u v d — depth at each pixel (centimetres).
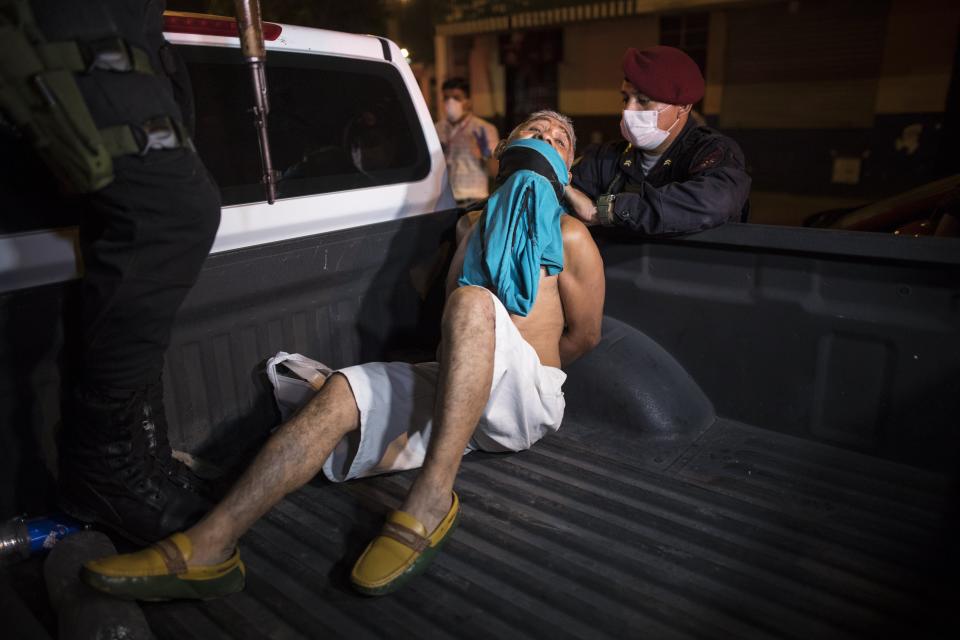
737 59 1193
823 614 156
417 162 246
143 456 172
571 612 157
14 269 152
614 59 1307
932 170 1032
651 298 238
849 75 1080
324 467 202
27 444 164
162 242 145
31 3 127
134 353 155
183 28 182
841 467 209
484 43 1490
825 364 211
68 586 151
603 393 233
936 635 150
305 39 213
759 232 207
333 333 230
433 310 262
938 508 191
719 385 232
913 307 193
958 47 971
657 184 252
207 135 189
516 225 200
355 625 153
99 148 132
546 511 193
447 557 175
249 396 210
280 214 203
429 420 201
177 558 152
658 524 187
